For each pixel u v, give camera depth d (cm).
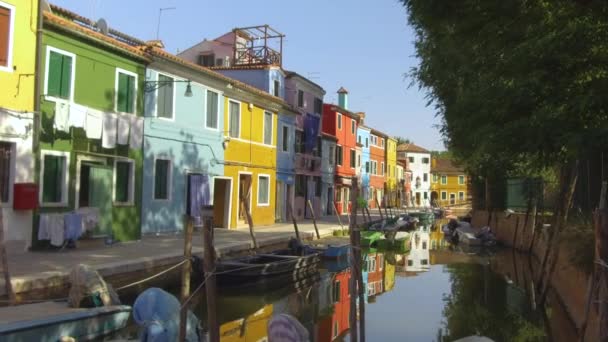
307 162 3681
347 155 4834
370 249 2733
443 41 938
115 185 1833
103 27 1817
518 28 833
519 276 1853
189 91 1988
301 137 3684
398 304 1388
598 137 718
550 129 781
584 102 731
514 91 822
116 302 1009
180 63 2128
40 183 1518
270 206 3073
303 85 3681
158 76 2064
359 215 4672
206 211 677
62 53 1605
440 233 3869
